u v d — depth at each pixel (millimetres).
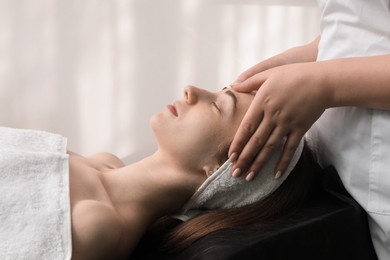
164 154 1071
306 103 921
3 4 1549
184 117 1042
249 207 1016
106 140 1658
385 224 951
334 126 1010
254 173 985
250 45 1688
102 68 1622
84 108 1634
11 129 1113
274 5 1677
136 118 1658
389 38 946
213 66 1679
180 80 1667
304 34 1710
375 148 948
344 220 978
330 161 1064
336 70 915
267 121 933
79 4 1580
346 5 986
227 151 1027
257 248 887
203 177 1055
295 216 985
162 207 1073
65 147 1114
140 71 1640
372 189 968
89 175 1030
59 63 1603
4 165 936
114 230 930
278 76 929
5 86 1592
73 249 876
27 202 894
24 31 1571
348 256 970
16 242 840
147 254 1016
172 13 1627
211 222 980
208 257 860
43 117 1624
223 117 1030
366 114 948
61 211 895
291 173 1047
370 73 895
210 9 1644
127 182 1053
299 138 967
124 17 1607
